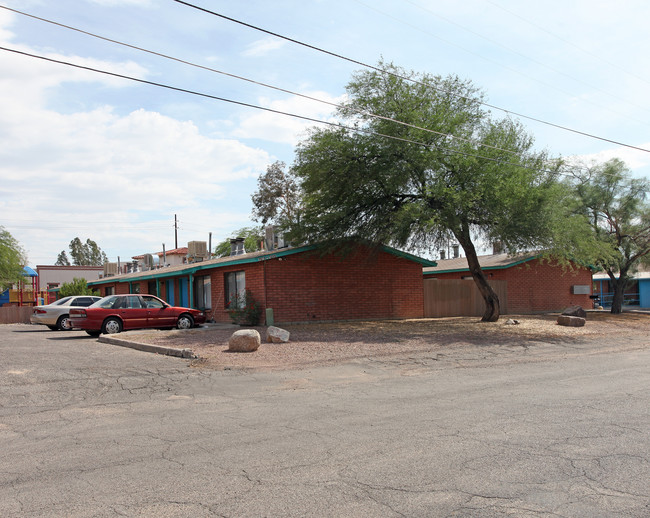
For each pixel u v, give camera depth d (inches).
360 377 438.0
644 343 689.6
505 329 765.3
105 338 676.1
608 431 253.3
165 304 816.9
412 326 796.6
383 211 775.1
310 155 753.0
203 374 440.5
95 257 3865.7
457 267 1317.7
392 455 219.5
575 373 448.1
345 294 900.0
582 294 1282.0
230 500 174.7
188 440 249.9
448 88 756.0
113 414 310.8
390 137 677.3
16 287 1715.1
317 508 167.5
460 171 716.0
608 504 168.2
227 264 873.5
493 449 225.9
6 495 183.2
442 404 323.0
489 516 160.1
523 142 765.9
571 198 957.8
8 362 489.7
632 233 1149.1
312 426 271.9
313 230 799.1
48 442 253.0
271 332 622.8
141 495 180.5
